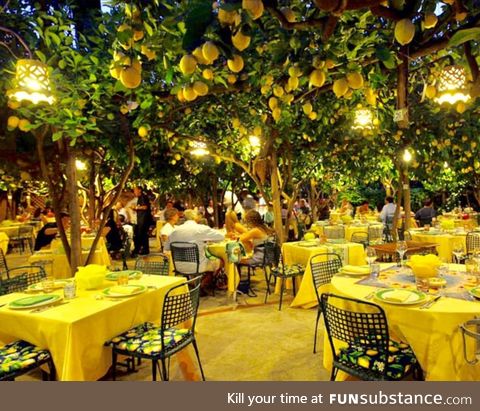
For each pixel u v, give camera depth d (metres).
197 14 1.25
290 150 6.07
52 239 6.59
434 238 6.13
